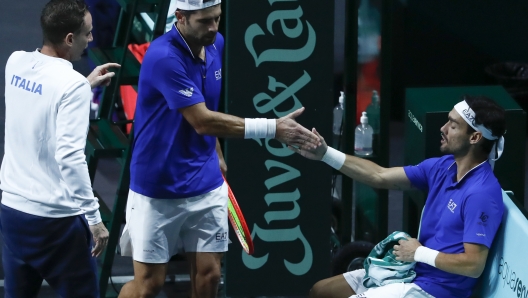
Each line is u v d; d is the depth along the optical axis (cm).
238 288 1820
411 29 3103
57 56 1353
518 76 3053
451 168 1432
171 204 1505
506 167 1617
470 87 1722
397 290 1403
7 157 1392
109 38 2706
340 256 1861
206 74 1475
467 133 1365
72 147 1287
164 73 1405
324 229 1802
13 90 1360
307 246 1808
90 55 1916
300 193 1780
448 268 1354
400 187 1506
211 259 1553
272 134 1459
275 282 1822
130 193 1538
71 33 1338
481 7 3088
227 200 1563
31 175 1351
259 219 1784
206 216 1530
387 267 1432
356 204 2066
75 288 1405
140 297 1559
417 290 1404
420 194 1645
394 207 2427
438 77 3138
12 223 1375
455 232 1385
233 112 1717
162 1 1750
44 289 1905
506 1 3073
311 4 1683
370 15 1867
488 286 1421
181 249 2086
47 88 1310
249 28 1681
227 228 1566
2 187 1388
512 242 1332
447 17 3091
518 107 1605
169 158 1476
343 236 1958
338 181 2527
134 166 1516
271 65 1703
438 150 1594
